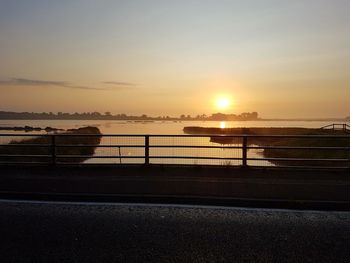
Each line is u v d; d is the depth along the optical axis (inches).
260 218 289.4
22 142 1139.9
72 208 316.2
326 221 282.8
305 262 206.1
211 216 293.9
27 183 401.4
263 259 209.5
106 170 487.2
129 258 209.2
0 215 293.4
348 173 470.0
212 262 204.7
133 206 324.5
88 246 226.7
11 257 209.8
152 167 505.0
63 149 1006.4
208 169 494.6
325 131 2082.9
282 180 422.0
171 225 269.1
